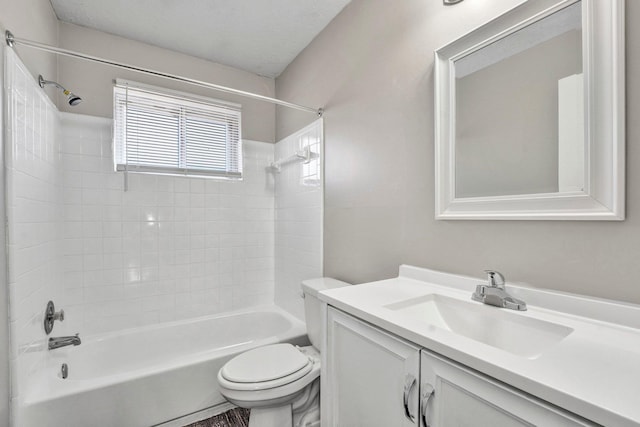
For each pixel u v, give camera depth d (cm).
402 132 148
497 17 108
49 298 168
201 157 250
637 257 79
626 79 81
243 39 225
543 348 84
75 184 205
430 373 76
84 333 207
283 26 209
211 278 254
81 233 207
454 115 123
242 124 270
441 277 126
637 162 79
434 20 134
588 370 59
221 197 260
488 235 112
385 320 88
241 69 269
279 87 278
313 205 220
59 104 200
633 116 80
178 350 227
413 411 80
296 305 243
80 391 141
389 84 156
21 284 130
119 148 219
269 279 281
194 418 170
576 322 84
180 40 226
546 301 94
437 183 128
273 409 141
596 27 86
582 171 88
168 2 186
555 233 95
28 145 141
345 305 104
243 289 269
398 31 152
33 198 146
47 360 162
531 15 100
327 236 205
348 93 186
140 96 227
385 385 90
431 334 76
